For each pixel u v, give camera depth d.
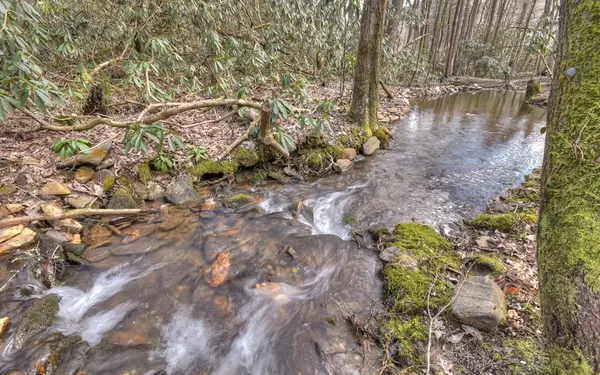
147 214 3.17
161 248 2.76
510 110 8.92
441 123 7.34
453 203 3.77
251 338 1.99
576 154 1.10
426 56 13.23
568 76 1.14
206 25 4.96
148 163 3.62
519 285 2.19
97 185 3.19
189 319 2.12
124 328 2.03
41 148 3.44
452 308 1.96
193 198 3.47
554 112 1.21
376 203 3.77
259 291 2.35
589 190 1.07
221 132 4.45
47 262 2.38
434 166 4.89
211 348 1.93
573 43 1.14
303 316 2.13
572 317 1.05
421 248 2.70
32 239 2.48
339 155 4.80
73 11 5.07
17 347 1.80
